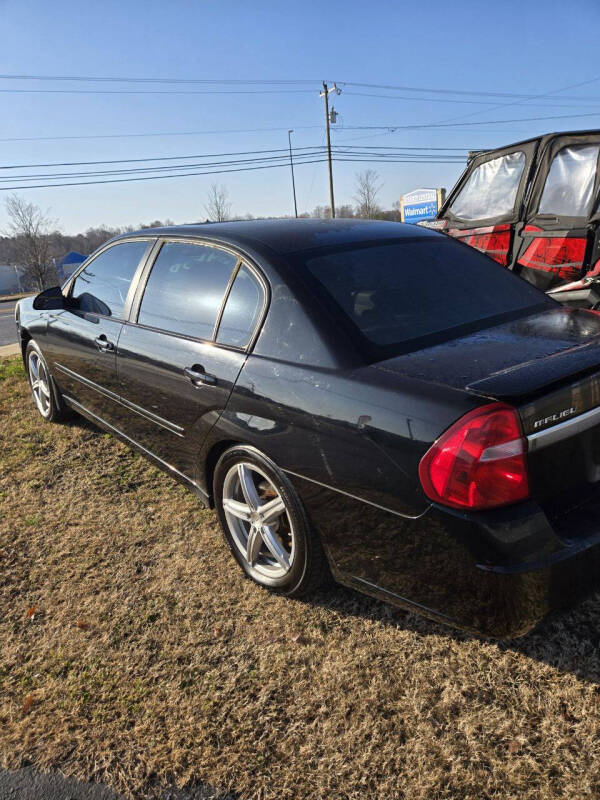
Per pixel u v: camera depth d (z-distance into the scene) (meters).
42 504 3.61
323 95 40.72
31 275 64.88
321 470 2.16
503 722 1.97
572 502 1.94
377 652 2.30
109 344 3.42
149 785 1.87
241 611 2.59
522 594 1.78
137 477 3.88
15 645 2.49
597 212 4.46
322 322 2.28
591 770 1.78
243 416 2.45
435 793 1.76
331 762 1.89
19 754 2.00
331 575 2.48
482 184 5.62
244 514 2.67
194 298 2.90
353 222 3.10
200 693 2.19
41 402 4.93
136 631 2.52
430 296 2.53
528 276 5.12
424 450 1.84
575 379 1.88
